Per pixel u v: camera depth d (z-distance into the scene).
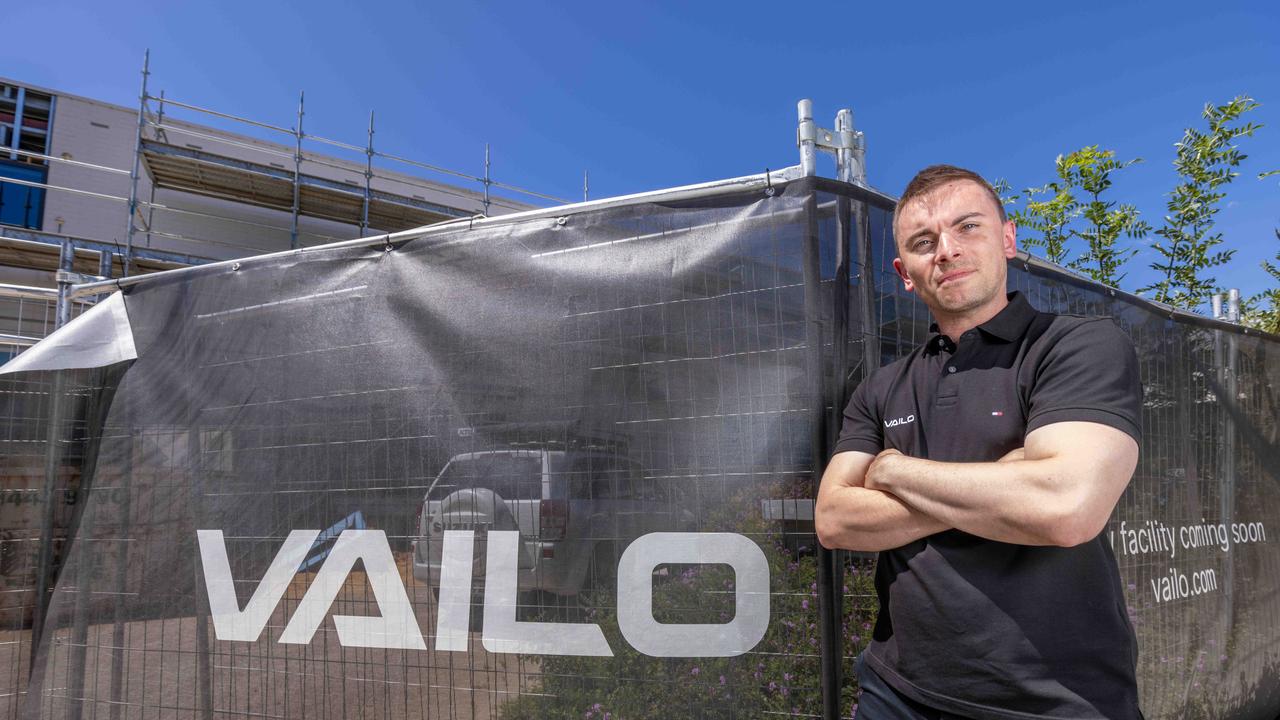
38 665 2.75
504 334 2.30
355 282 2.54
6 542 2.83
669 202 2.16
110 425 2.82
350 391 2.48
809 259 1.97
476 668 2.19
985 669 1.40
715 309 2.06
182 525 2.66
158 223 14.64
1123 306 3.12
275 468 2.56
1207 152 5.21
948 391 1.57
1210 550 3.23
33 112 13.62
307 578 2.44
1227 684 3.17
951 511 1.39
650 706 1.99
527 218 2.33
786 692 1.87
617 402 2.13
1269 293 5.75
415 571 2.29
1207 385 3.43
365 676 2.32
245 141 15.50
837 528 1.60
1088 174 5.36
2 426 2.86
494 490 2.23
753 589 1.93
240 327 2.70
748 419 1.98
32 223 13.45
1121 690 1.37
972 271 1.60
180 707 2.56
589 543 2.11
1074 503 1.27
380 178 15.75
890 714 1.56
